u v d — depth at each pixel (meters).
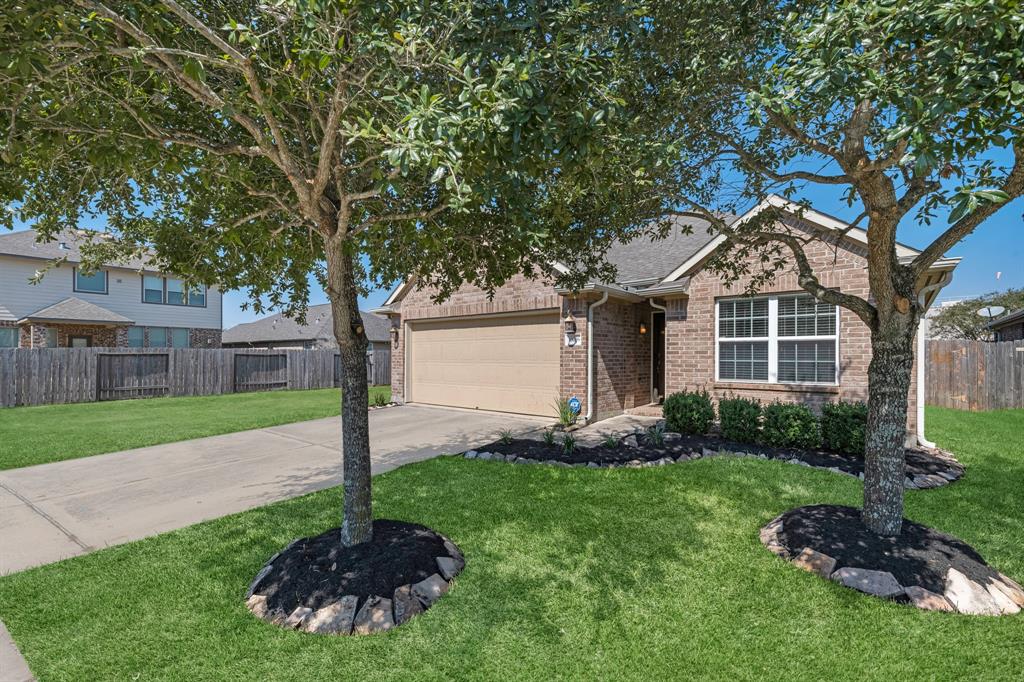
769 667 2.61
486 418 11.02
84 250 5.78
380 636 2.89
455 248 4.71
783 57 3.45
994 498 5.15
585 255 5.64
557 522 4.56
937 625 2.94
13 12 2.17
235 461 7.25
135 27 2.40
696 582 3.48
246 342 30.77
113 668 2.63
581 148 2.65
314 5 2.19
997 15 2.11
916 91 2.47
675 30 3.75
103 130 2.91
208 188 4.04
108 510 5.09
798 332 8.41
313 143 4.27
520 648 2.79
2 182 3.42
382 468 6.64
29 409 13.34
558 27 2.84
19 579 3.58
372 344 29.48
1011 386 12.39
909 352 3.89
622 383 11.29
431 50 2.52
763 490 5.35
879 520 3.88
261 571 3.61
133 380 16.59
